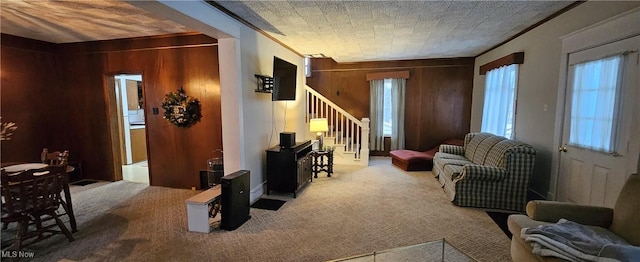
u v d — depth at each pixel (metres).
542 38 3.68
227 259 2.45
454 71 6.46
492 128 5.18
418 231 2.95
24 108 4.46
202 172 4.38
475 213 3.42
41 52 4.63
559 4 3.07
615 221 2.01
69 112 4.92
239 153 3.57
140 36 4.32
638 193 1.91
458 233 2.90
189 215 2.97
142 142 6.66
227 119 3.55
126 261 2.43
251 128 3.85
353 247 2.64
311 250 2.59
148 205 3.75
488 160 3.95
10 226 3.11
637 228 1.82
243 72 3.60
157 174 4.59
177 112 4.29
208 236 2.87
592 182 2.85
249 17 3.40
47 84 4.74
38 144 4.66
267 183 4.13
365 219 3.26
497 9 3.20
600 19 2.75
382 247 2.63
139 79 6.80
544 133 3.64
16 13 3.19
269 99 4.45
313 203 3.78
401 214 3.40
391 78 6.72
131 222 3.21
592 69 2.85
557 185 3.39
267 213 3.45
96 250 2.61
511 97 4.53
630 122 2.45
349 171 5.55
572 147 3.14
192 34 4.16
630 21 2.43
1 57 4.17
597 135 2.79
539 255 1.79
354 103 7.06
